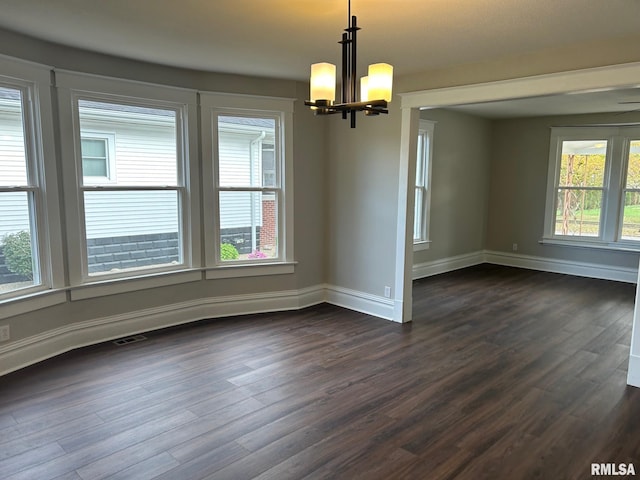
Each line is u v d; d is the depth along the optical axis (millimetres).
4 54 3129
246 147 4688
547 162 7180
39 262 3553
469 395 3088
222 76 4422
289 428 2650
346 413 2830
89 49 3586
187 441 2506
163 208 4316
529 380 3328
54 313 3658
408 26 2904
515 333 4352
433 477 2227
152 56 3768
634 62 3057
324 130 5070
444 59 3729
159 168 4242
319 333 4289
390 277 4676
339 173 5023
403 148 4418
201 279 4602
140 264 4230
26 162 3412
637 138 6387
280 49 3504
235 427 2652
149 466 2283
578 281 6582
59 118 3562
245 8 2631
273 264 4883
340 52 3584
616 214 6613
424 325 4559
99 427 2633
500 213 7773
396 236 4578
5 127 3262
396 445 2494
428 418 2781
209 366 3504
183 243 4469
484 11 2629
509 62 3654
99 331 3969
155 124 4172
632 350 3234
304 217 5027
